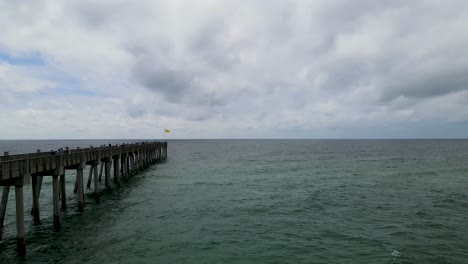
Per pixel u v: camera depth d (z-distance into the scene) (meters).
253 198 30.31
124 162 39.81
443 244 17.86
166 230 20.72
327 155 94.88
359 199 29.34
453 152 106.56
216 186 37.28
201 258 16.28
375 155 93.19
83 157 24.31
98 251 17.05
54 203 19.98
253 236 19.52
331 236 19.33
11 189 37.69
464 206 26.44
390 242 18.16
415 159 76.00
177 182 40.31
